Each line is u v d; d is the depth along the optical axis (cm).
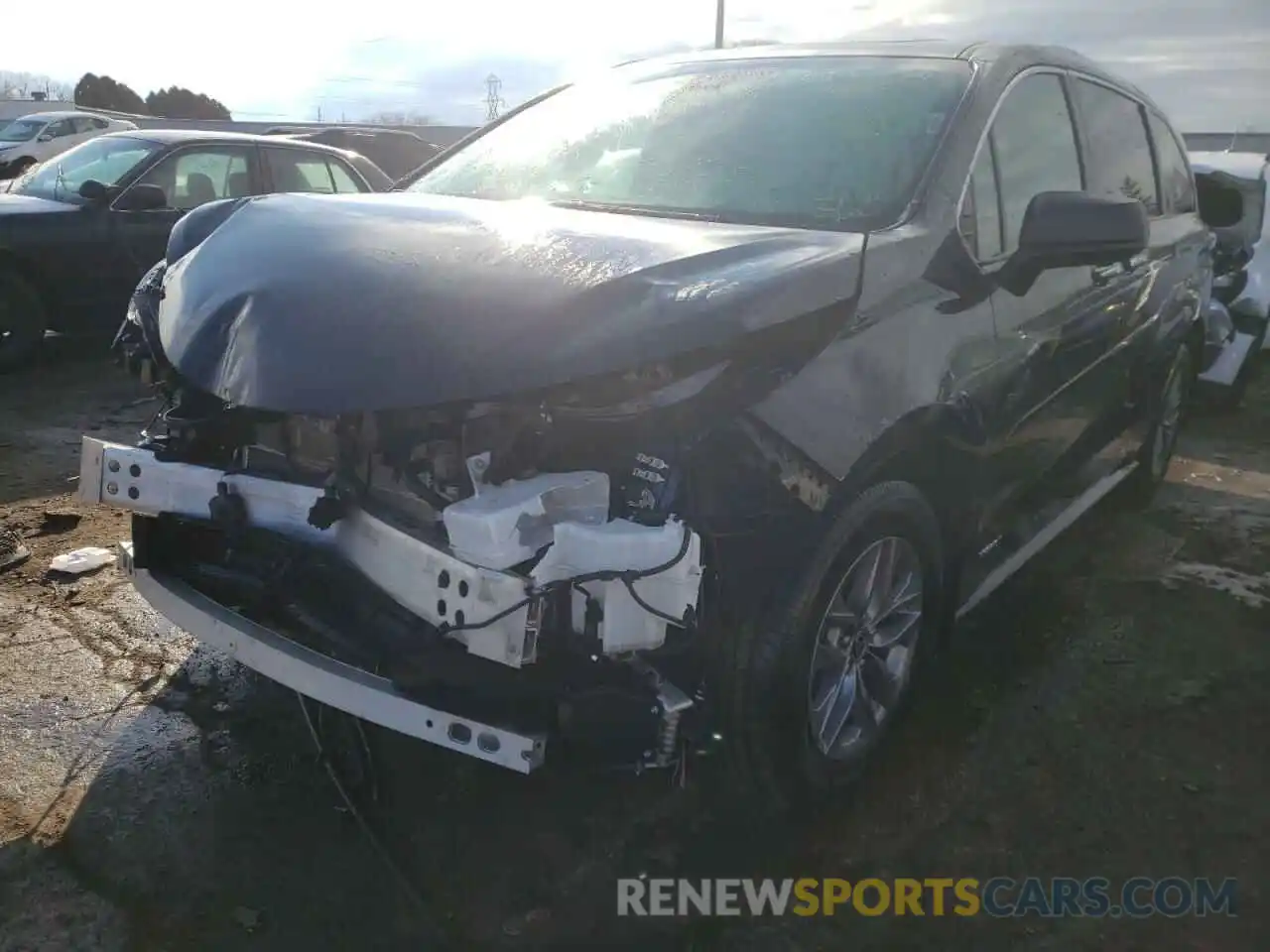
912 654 302
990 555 347
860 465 248
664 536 214
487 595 210
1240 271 742
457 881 253
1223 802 294
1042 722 331
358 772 276
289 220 284
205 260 281
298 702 323
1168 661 373
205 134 821
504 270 241
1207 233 536
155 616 372
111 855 255
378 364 225
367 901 245
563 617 215
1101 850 274
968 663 367
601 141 348
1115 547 482
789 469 231
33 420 607
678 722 219
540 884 254
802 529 239
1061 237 295
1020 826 282
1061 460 380
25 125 2141
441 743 225
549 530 216
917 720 329
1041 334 327
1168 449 540
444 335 226
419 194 335
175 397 287
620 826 275
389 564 229
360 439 238
